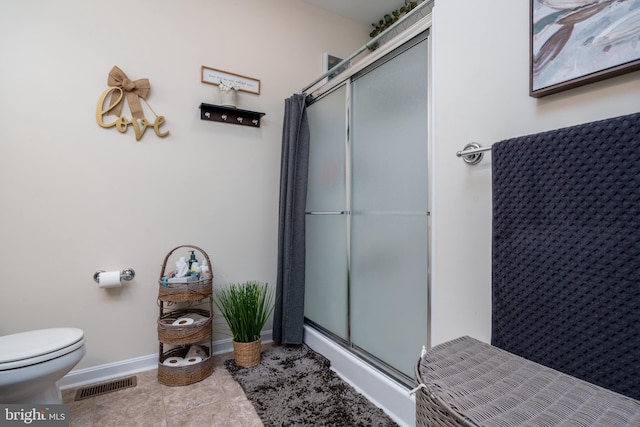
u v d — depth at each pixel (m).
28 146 1.78
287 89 2.63
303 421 1.53
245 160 2.45
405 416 1.49
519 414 0.53
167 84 2.15
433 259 1.29
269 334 2.54
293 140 2.39
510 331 0.91
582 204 0.75
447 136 1.24
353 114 2.02
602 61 0.79
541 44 0.91
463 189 1.18
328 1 2.71
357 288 1.96
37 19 1.79
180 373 1.85
